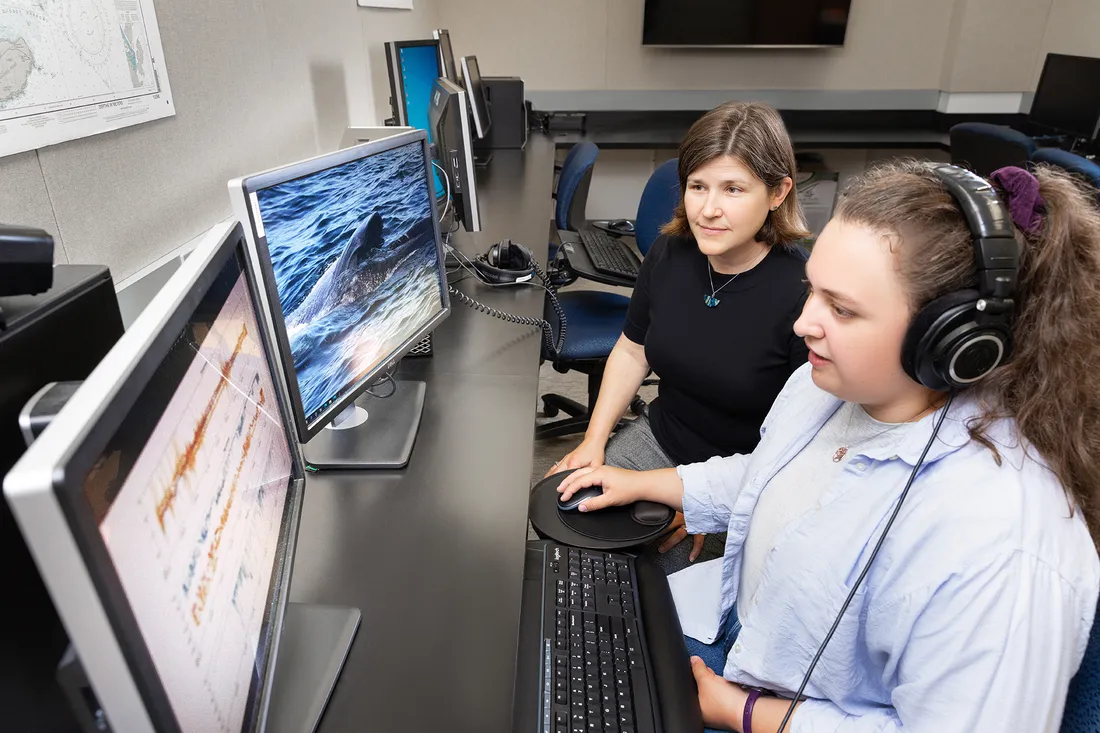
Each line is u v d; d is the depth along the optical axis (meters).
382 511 0.94
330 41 2.18
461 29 4.20
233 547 0.53
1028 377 0.59
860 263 0.59
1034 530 0.56
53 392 0.43
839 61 4.25
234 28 1.50
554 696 0.76
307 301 0.86
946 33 4.17
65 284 0.62
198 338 0.51
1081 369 0.57
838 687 0.75
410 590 0.81
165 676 0.38
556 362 2.00
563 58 4.28
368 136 1.72
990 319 0.56
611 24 4.19
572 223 2.53
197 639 0.44
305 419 0.88
